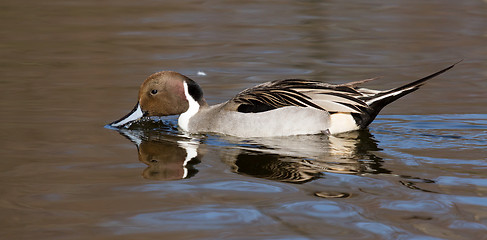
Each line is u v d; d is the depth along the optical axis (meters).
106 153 10.80
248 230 7.58
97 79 15.97
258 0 26.75
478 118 13.08
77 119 12.85
